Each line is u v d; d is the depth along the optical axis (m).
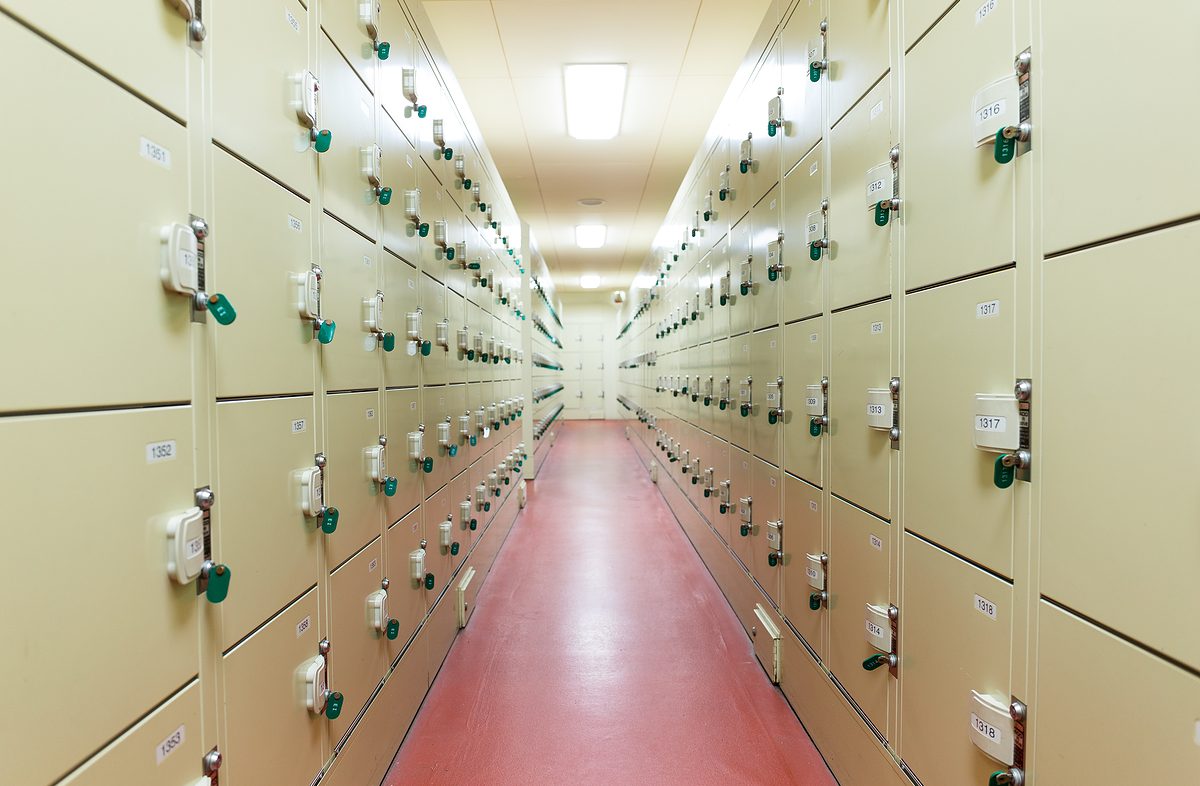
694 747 1.92
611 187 6.22
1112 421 0.79
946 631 1.19
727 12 3.15
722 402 3.12
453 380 2.72
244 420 1.00
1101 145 0.81
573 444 10.47
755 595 2.63
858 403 1.59
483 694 2.26
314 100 1.22
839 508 1.72
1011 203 0.98
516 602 3.20
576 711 2.14
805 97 1.98
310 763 1.24
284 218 1.15
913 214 1.29
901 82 1.34
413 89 1.98
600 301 15.05
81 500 0.66
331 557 1.36
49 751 0.61
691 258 4.42
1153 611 0.73
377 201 1.69
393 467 1.83
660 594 3.31
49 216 0.62
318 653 1.29
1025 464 0.96
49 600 0.62
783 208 2.22
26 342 0.60
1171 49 0.70
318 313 1.25
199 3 0.88
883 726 1.45
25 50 0.60
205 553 0.88
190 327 0.86
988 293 1.04
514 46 3.48
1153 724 0.73
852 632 1.64
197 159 0.88
